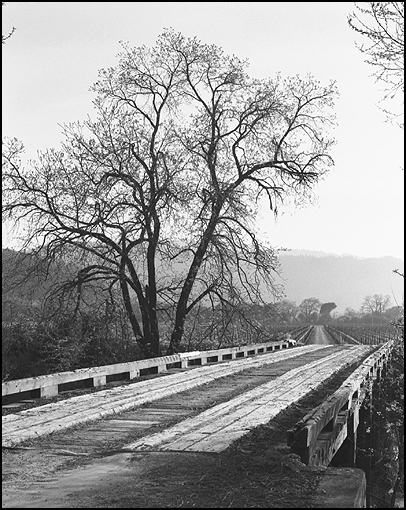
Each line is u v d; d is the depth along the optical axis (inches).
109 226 1101.7
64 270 1063.0
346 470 339.0
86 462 381.7
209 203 1167.6
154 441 433.7
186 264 1197.1
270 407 585.9
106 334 1009.5
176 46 1202.6
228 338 1250.6
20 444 431.2
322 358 1328.7
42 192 1048.2
